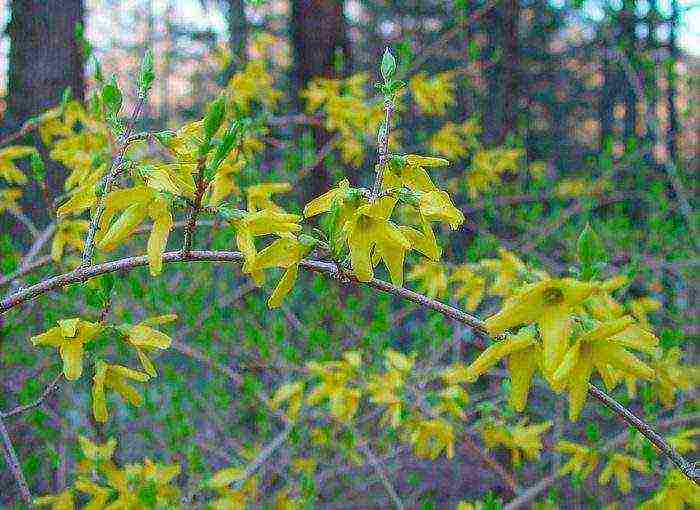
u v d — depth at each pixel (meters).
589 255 1.39
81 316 2.98
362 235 1.33
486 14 7.57
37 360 3.32
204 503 2.56
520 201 5.20
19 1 3.69
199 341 3.31
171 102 12.82
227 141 1.27
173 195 1.36
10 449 1.76
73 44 3.75
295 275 1.38
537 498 4.15
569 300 1.25
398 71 3.66
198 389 3.95
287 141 5.18
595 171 6.71
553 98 12.75
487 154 4.43
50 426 3.24
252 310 3.42
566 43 13.75
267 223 1.39
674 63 4.77
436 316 3.00
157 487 2.23
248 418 4.17
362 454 3.60
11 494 3.22
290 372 3.24
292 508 2.82
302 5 5.38
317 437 2.91
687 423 3.99
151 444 3.53
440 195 1.34
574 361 1.22
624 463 2.29
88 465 2.29
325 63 5.37
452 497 4.48
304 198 5.11
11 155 2.40
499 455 4.16
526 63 10.71
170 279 4.09
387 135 1.36
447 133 4.30
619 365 1.28
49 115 2.58
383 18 13.17
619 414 1.37
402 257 1.36
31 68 3.66
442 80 3.89
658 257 4.54
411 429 2.63
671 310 4.18
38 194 3.52
